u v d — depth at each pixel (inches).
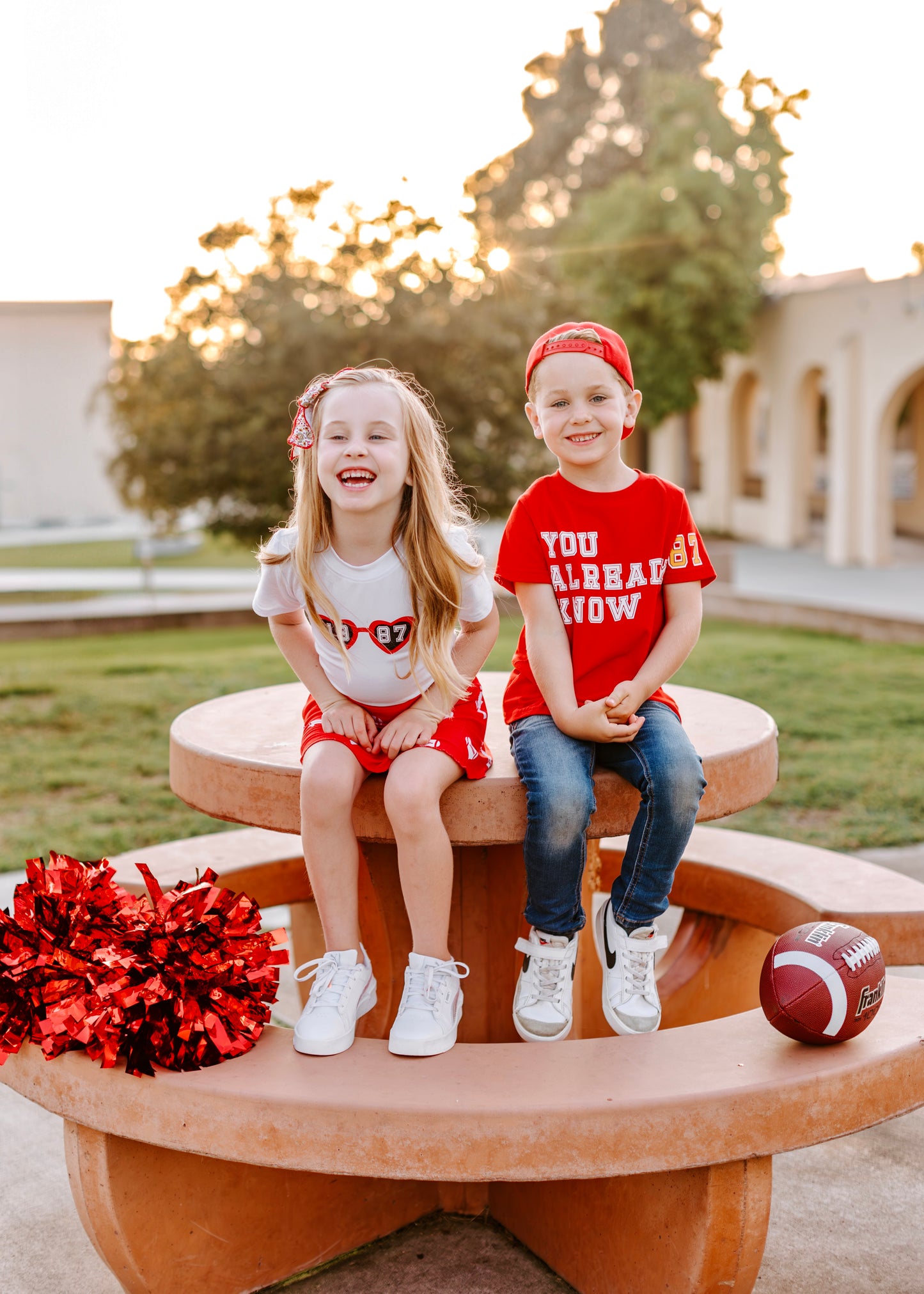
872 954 74.7
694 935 119.5
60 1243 90.4
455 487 91.0
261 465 609.6
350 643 82.4
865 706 289.4
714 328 826.2
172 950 74.1
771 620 501.4
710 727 99.4
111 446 1472.7
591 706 80.7
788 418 841.5
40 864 81.7
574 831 78.2
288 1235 84.4
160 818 199.5
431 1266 86.7
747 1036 76.0
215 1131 69.6
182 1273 79.3
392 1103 67.7
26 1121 110.1
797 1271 85.2
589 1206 81.0
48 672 361.1
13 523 1444.4
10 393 1459.2
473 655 86.3
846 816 197.2
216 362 623.2
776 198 891.4
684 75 937.5
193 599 665.0
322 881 79.7
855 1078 71.4
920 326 681.6
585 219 892.0
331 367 596.4
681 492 88.6
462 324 609.0
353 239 601.9
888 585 632.4
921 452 891.4
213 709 111.2
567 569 86.6
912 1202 94.4
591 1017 107.0
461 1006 79.4
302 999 124.3
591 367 84.7
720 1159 68.6
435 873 78.2
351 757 80.5
